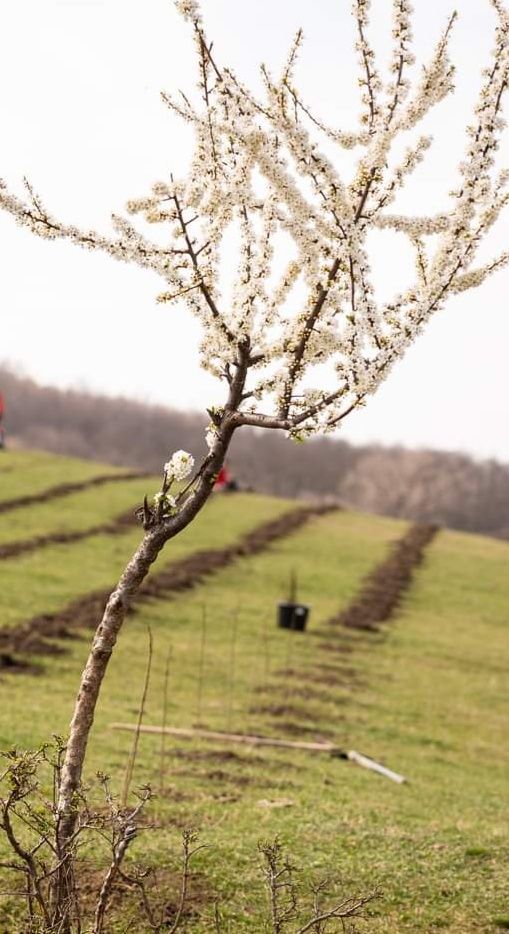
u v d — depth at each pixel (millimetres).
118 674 29781
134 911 10430
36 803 13586
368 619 45000
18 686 25281
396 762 24156
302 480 180125
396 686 34031
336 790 18984
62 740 8836
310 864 12594
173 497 9086
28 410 184250
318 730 26344
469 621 48562
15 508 59031
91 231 8969
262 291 9148
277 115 8945
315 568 55531
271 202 9297
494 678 37719
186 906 10711
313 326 9141
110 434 181250
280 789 18125
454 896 11797
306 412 8891
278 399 9039
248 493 84500
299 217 9008
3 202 8750
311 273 9133
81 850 12008
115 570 45562
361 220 9203
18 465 76188
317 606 46375
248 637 38000
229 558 53781
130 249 9008
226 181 9227
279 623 40375
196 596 43844
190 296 9242
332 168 8914
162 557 51781
